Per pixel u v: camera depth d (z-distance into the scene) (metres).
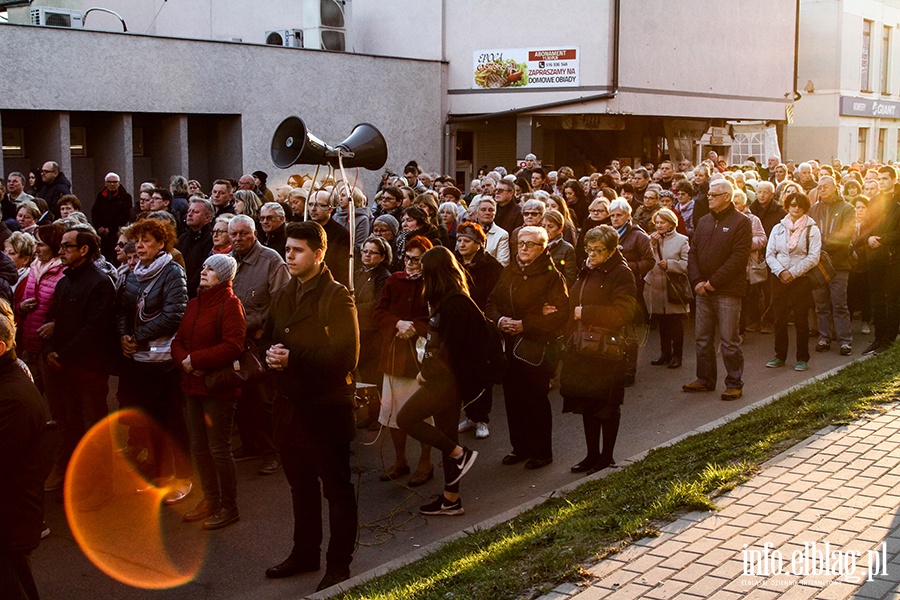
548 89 23.02
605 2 22.22
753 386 10.23
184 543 6.53
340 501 5.80
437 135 23.84
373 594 5.16
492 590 4.84
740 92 28.19
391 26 24.64
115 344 7.46
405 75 22.94
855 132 38.94
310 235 5.72
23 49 16.61
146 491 7.56
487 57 23.56
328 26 23.03
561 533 5.55
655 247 11.05
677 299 11.06
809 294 10.82
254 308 7.77
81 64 17.41
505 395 7.96
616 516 5.73
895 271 11.05
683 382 10.57
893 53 41.69
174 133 19.20
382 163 8.84
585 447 8.43
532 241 7.64
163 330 7.33
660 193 13.16
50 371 7.42
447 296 6.68
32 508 4.62
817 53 37.25
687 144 28.08
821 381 9.34
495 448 8.52
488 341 6.78
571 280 9.44
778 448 6.95
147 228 7.46
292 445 5.81
